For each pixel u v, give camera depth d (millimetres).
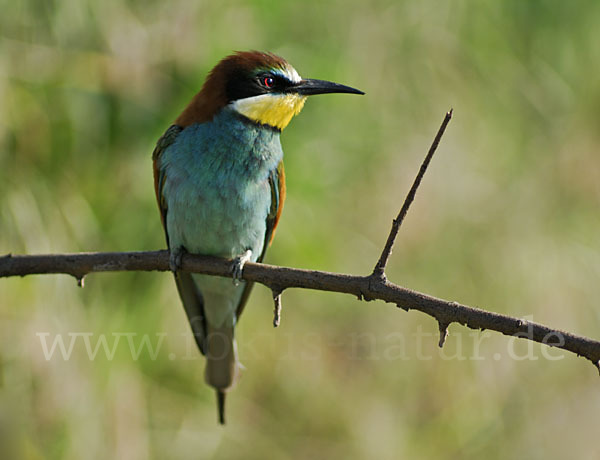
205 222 7691
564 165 12555
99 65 10148
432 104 12180
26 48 9922
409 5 12156
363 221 11641
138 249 10164
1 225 9492
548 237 12273
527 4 12875
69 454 9609
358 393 11406
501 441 11750
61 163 10016
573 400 11945
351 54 11648
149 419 10344
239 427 10875
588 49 12891
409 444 11469
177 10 10523
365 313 11586
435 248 11938
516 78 12672
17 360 9508
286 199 10750
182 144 7746
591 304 12039
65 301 9773
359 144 11586
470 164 12250
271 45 11164
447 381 11750
